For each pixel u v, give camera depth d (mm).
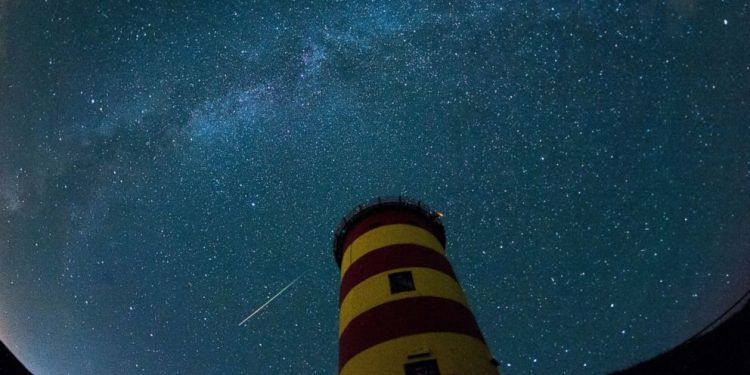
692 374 20172
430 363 11234
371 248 15219
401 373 11086
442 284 13734
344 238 17250
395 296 13102
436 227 17594
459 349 11672
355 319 12898
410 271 13969
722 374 19516
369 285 13727
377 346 11797
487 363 11867
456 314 12773
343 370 11977
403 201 17766
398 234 15734
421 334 11883
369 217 17250
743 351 19156
